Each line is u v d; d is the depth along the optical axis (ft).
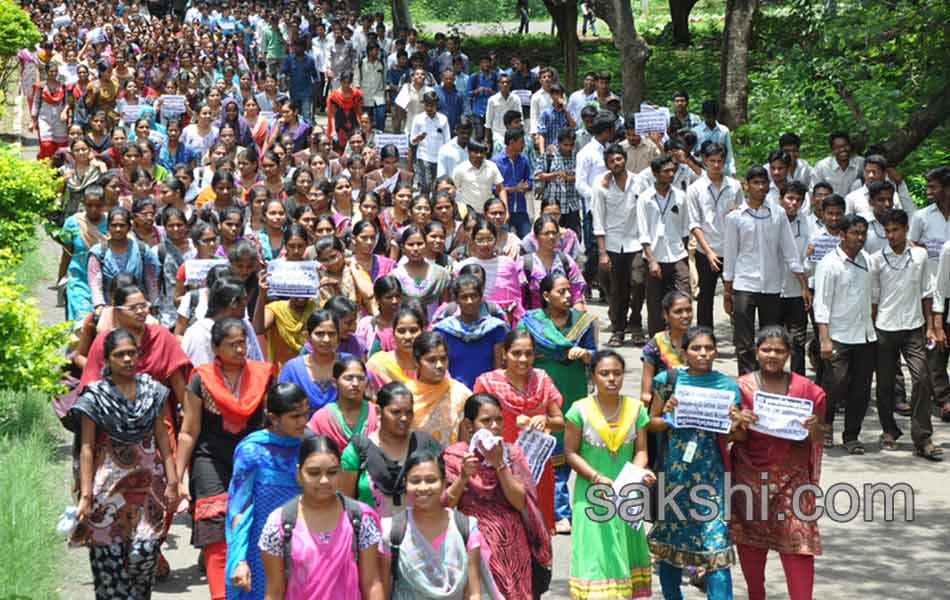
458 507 24.34
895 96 56.65
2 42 91.40
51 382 35.17
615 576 25.81
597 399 26.58
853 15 56.49
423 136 68.49
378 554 21.75
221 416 26.99
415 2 199.72
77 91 77.41
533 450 24.77
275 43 113.50
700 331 26.63
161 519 26.25
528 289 38.60
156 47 108.47
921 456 39.27
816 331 43.98
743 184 48.11
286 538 21.17
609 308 52.01
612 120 54.54
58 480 35.22
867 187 45.37
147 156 53.47
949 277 40.88
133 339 25.71
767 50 89.81
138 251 37.76
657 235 48.78
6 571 28.19
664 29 133.90
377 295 32.68
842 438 40.42
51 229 52.44
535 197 75.56
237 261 34.73
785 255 42.86
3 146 58.29
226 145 61.11
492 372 28.81
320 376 28.50
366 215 44.21
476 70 121.29
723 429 25.63
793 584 26.37
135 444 25.76
